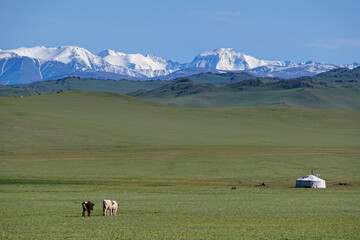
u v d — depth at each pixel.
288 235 31.44
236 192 62.16
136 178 78.69
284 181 78.50
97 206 48.84
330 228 34.72
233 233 31.91
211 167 93.06
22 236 30.33
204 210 45.28
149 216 41.00
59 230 32.81
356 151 120.81
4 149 112.12
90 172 84.81
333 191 64.94
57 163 94.50
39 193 58.94
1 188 63.38
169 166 93.50
